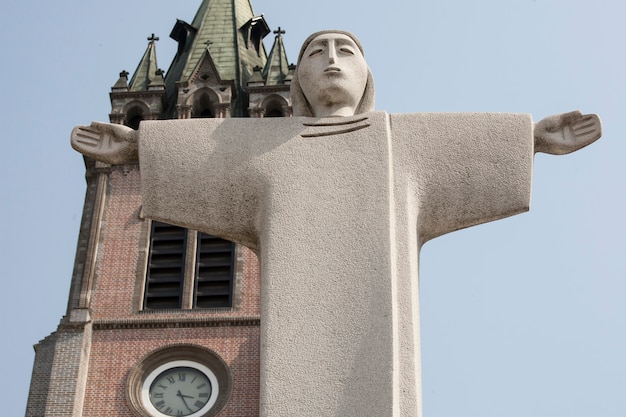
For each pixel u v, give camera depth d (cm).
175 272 6366
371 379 710
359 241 752
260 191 785
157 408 5897
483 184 793
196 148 799
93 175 6812
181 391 5934
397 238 762
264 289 744
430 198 791
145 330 6112
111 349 6066
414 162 791
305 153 788
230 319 6116
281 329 728
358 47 831
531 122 809
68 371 5891
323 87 807
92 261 6369
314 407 704
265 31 8212
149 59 7519
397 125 803
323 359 717
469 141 800
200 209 793
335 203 766
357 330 724
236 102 7488
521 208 792
